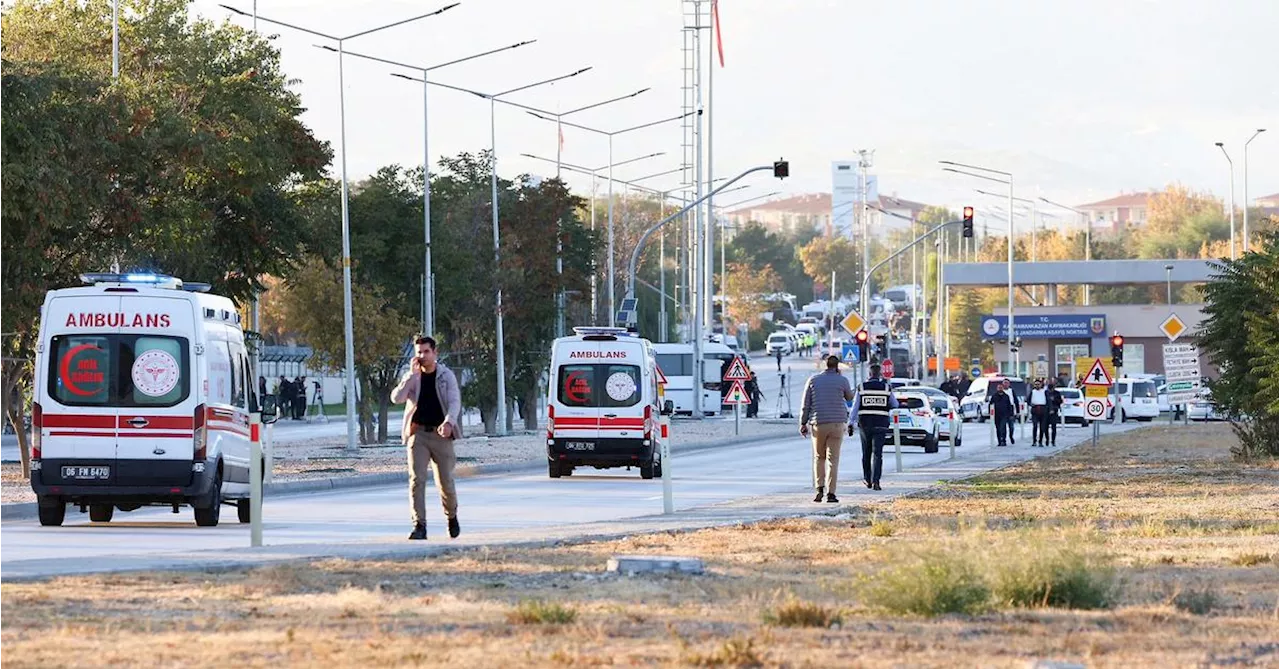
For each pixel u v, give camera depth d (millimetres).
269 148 108812
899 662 26484
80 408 60031
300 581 38375
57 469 59906
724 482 91125
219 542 53406
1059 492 74812
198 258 106125
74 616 31734
